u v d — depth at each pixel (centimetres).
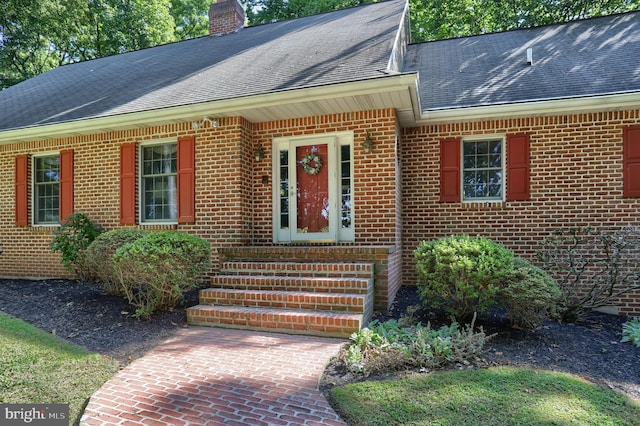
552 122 677
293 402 301
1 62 1739
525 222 688
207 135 712
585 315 574
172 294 534
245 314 490
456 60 891
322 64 684
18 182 870
